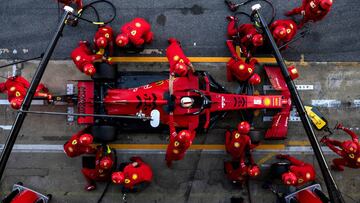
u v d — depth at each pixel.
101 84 10.65
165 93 9.97
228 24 11.37
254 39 9.81
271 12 11.38
